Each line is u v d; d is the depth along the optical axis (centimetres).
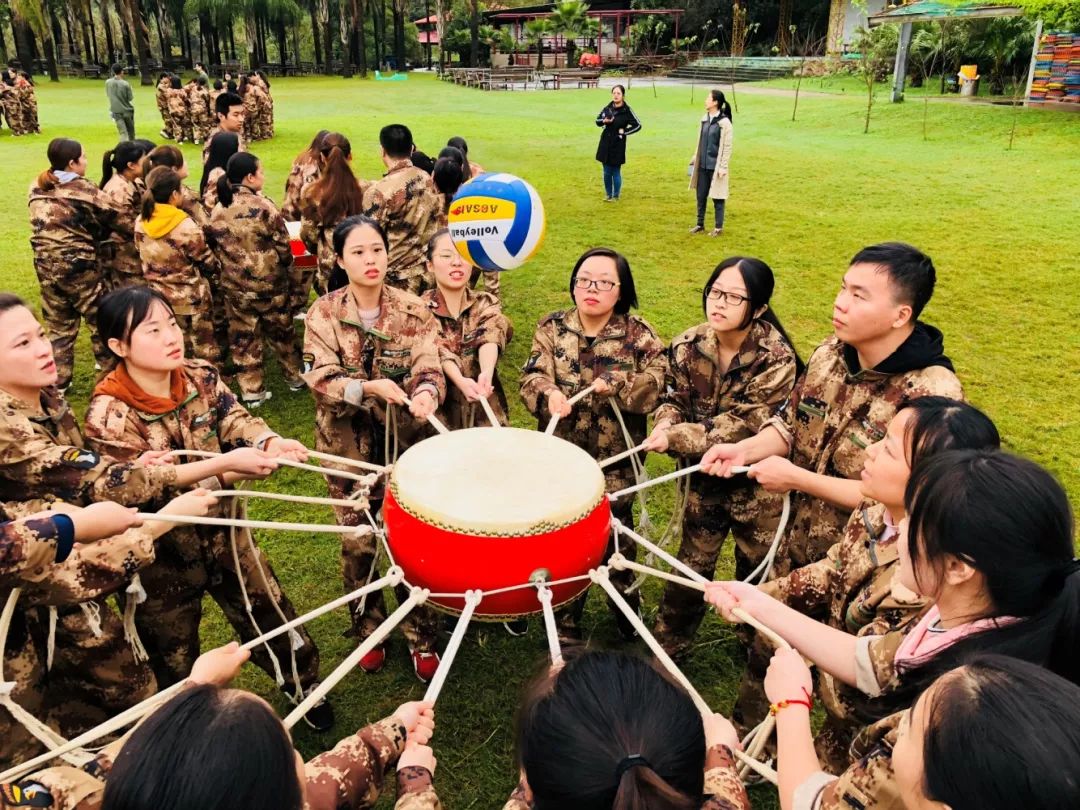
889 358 231
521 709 138
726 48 3966
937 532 145
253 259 538
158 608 268
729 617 201
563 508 224
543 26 4103
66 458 225
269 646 280
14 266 851
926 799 115
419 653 321
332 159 522
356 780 164
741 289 278
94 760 155
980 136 1580
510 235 318
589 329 322
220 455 251
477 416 383
